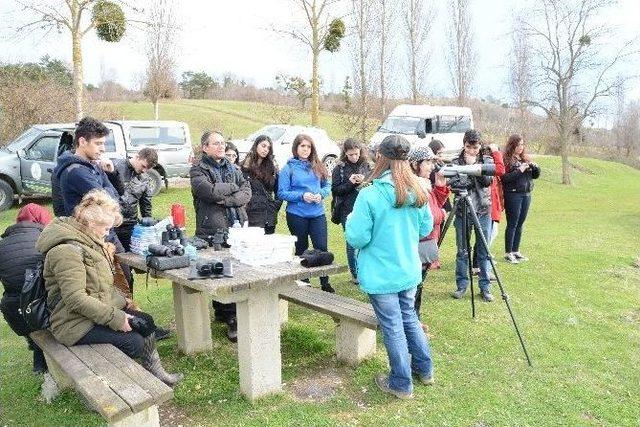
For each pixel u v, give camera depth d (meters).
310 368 4.35
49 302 3.52
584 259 8.05
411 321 3.90
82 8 13.64
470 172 4.85
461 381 4.14
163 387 3.00
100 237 3.66
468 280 6.16
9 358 4.79
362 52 21.52
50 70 21.95
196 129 31.56
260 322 3.73
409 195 3.55
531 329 5.19
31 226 4.06
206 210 4.93
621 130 46.69
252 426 3.51
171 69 21.14
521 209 7.55
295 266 3.82
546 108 23.33
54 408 3.78
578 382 4.18
